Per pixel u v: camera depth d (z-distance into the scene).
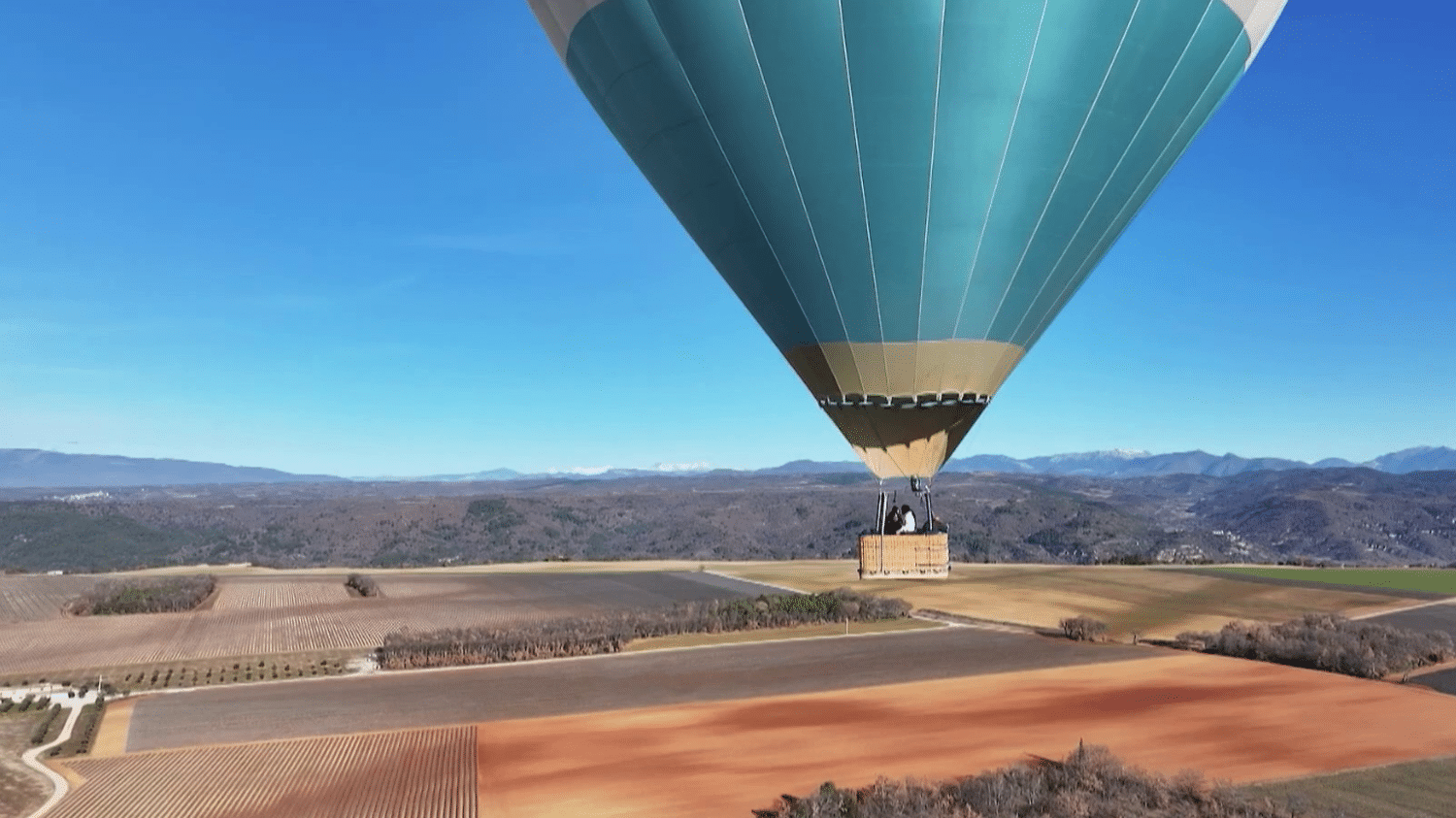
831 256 20.62
